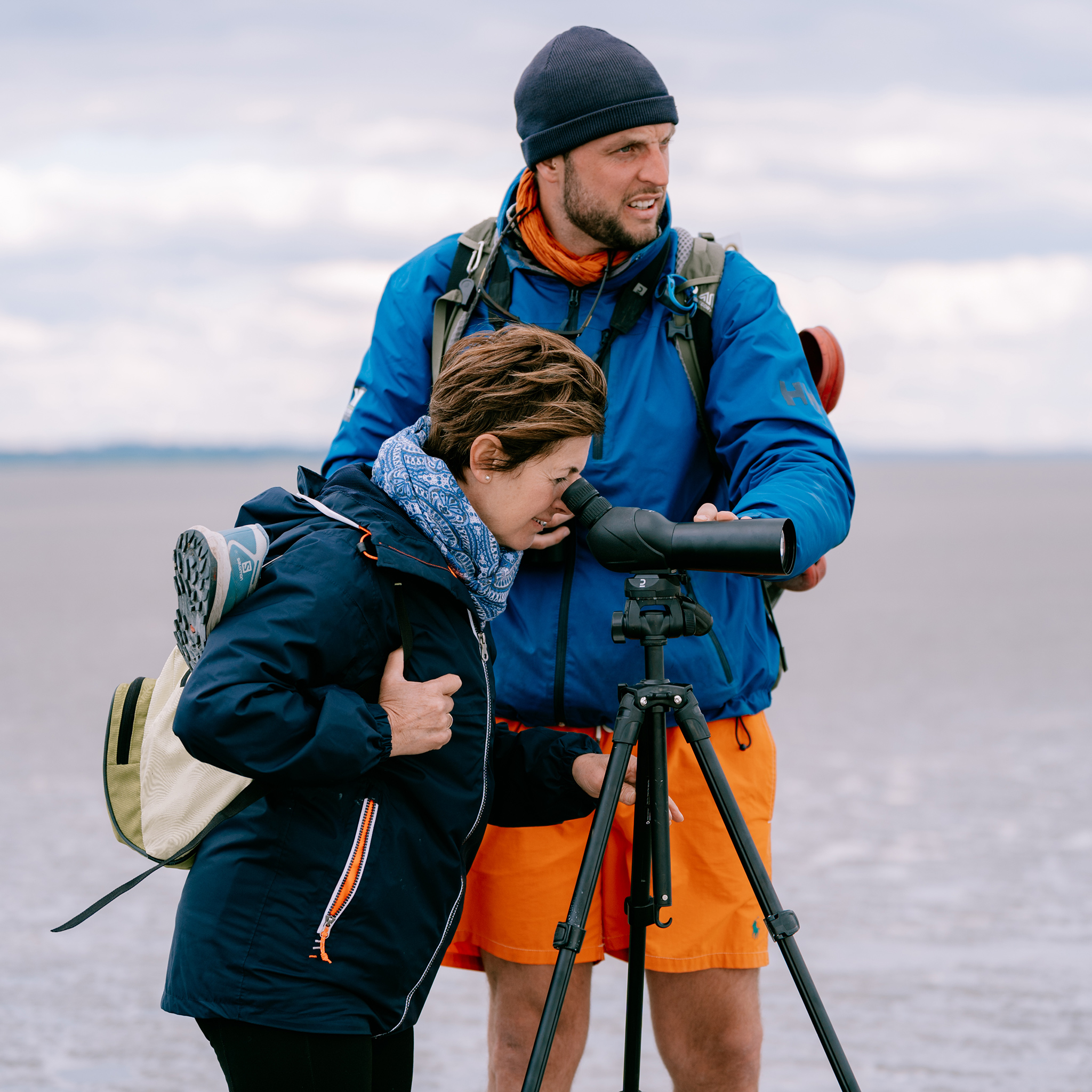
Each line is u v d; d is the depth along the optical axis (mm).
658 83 4148
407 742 3312
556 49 4168
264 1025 3256
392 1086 3643
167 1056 6547
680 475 4281
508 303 4387
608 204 4117
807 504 3857
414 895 3414
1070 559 59625
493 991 4480
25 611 35594
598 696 4203
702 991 4312
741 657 4285
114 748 3637
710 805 4234
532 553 4246
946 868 10133
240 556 3246
